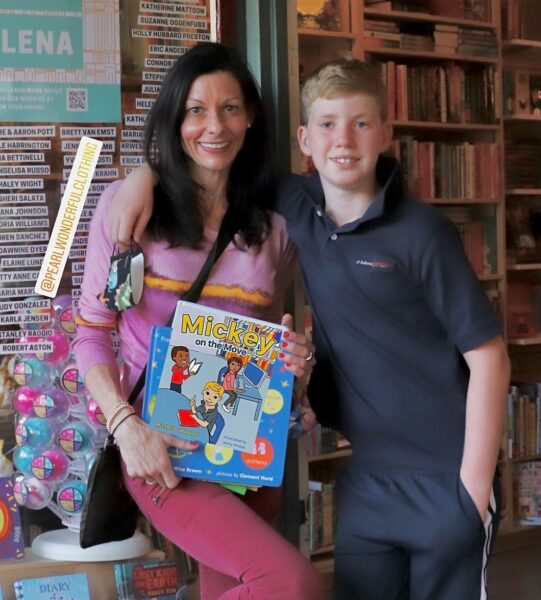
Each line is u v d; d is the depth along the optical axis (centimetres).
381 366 219
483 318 211
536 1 512
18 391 254
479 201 493
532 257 528
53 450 252
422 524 218
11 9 253
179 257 220
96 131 262
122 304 217
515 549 495
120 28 263
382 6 463
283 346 216
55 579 243
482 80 496
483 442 211
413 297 214
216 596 237
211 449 212
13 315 255
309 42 449
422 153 477
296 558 201
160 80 268
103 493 220
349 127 211
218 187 225
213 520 205
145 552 252
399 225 212
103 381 216
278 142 281
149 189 217
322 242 221
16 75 254
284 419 216
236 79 219
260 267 225
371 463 226
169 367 210
